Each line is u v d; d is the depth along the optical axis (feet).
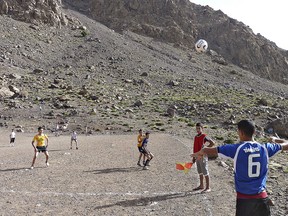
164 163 60.70
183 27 604.08
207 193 38.50
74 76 310.45
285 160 61.36
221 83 404.77
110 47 448.24
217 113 194.90
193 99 253.85
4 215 30.30
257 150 16.48
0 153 79.56
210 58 543.39
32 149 88.12
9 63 313.73
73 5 618.03
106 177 47.83
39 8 465.47
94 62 382.83
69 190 39.99
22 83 245.04
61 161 63.46
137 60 423.23
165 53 499.10
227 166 54.29
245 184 16.40
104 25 563.48
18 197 36.50
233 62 570.87
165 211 31.99
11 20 426.51
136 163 61.05
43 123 158.20
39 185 42.34
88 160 64.90
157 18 601.21
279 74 576.20
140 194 38.19
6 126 150.61
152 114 188.96
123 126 152.97
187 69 451.53
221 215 30.86
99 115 175.22
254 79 492.95
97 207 33.19
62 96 209.26
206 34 621.31
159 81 347.15
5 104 188.85
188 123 159.74
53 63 354.13
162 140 103.96
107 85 291.17
